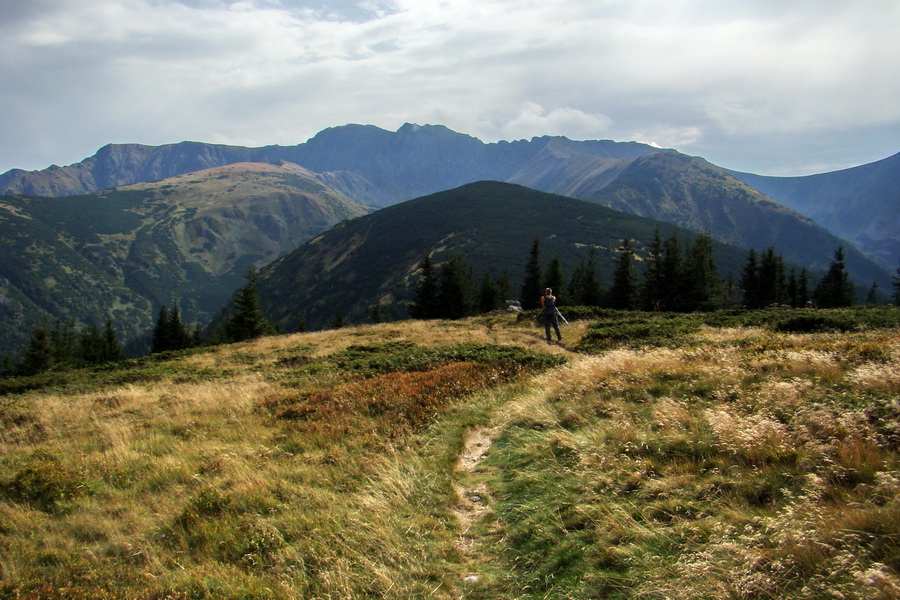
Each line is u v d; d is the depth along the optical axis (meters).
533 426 9.28
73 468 8.39
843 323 17.19
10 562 5.49
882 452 5.37
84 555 5.71
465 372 14.58
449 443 9.14
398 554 5.45
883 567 3.58
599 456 7.04
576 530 5.53
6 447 10.48
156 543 5.96
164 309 72.81
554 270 71.06
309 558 5.45
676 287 55.72
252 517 6.30
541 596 4.66
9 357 78.38
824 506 4.61
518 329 28.27
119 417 12.77
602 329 21.25
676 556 4.66
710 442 6.61
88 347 79.00
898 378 7.21
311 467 8.02
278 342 31.81
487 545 5.70
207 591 4.82
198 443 9.80
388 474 7.55
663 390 9.40
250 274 59.28
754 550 4.24
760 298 61.16
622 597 4.36
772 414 6.91
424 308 64.31
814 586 3.71
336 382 15.68
